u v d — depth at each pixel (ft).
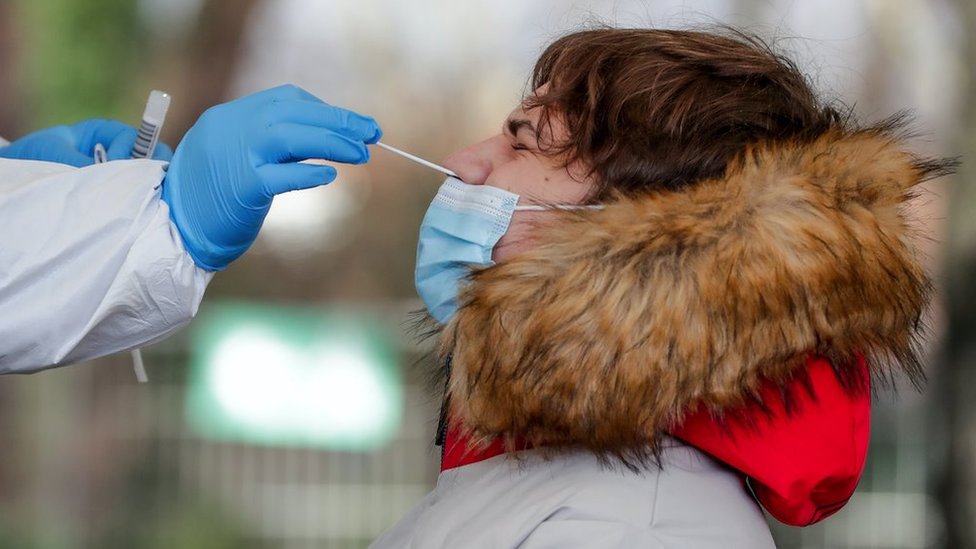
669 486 6.70
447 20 58.29
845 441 6.70
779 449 6.59
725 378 6.15
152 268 7.36
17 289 7.23
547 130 7.23
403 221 58.44
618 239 6.28
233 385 38.09
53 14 52.80
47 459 39.34
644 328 6.11
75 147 10.50
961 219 38.27
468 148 7.68
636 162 6.78
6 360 7.46
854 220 6.43
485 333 6.46
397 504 37.01
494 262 7.31
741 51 7.29
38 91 52.85
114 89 53.93
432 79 58.59
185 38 55.21
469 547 6.64
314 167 7.36
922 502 34.04
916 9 49.08
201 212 7.44
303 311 40.06
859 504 33.94
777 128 6.99
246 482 37.83
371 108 58.59
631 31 7.45
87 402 39.73
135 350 8.71
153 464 38.73
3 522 38.96
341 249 57.98
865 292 6.34
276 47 57.57
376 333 38.29
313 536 37.35
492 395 6.44
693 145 6.77
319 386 37.83
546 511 6.60
